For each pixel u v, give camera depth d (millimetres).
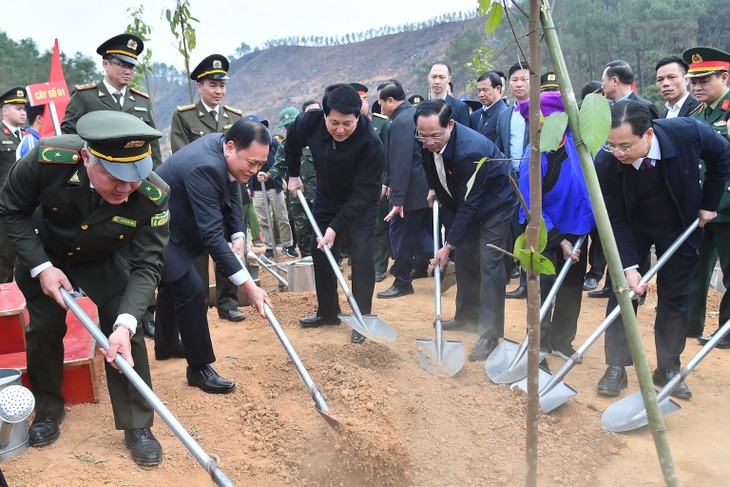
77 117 5383
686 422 3686
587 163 1785
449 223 5426
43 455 3203
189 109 5613
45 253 3051
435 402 3812
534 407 2236
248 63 146750
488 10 1908
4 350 3990
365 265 5066
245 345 4984
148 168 2748
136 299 3020
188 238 4000
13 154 6953
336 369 4176
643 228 4020
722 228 4891
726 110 5141
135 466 3162
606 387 4035
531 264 2059
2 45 51781
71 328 4391
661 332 4074
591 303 6293
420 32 119062
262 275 7652
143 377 3246
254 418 3717
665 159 3684
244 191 9227
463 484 3086
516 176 5301
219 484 2562
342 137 4574
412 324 5555
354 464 3074
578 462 3248
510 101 7156
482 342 4637
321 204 5227
